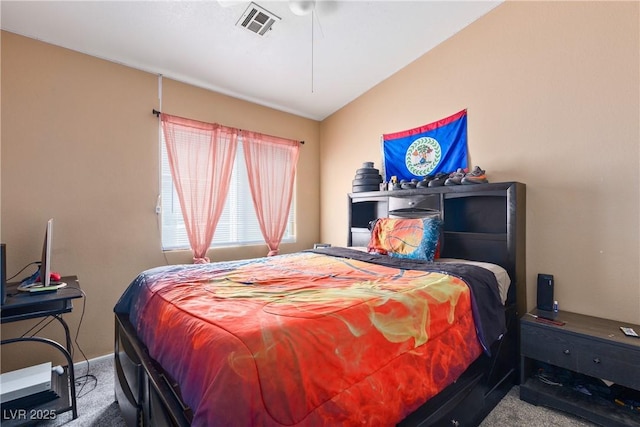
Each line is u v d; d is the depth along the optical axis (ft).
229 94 10.77
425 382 4.03
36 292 5.83
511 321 6.68
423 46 9.31
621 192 6.24
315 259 7.93
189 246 9.88
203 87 10.16
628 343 5.11
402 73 10.32
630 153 6.13
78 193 7.85
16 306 5.16
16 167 7.06
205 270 6.36
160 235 9.18
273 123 12.07
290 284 5.18
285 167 12.15
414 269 6.41
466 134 8.68
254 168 11.24
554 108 7.10
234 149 10.62
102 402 6.24
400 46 9.18
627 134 6.16
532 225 7.47
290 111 12.55
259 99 11.37
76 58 7.89
